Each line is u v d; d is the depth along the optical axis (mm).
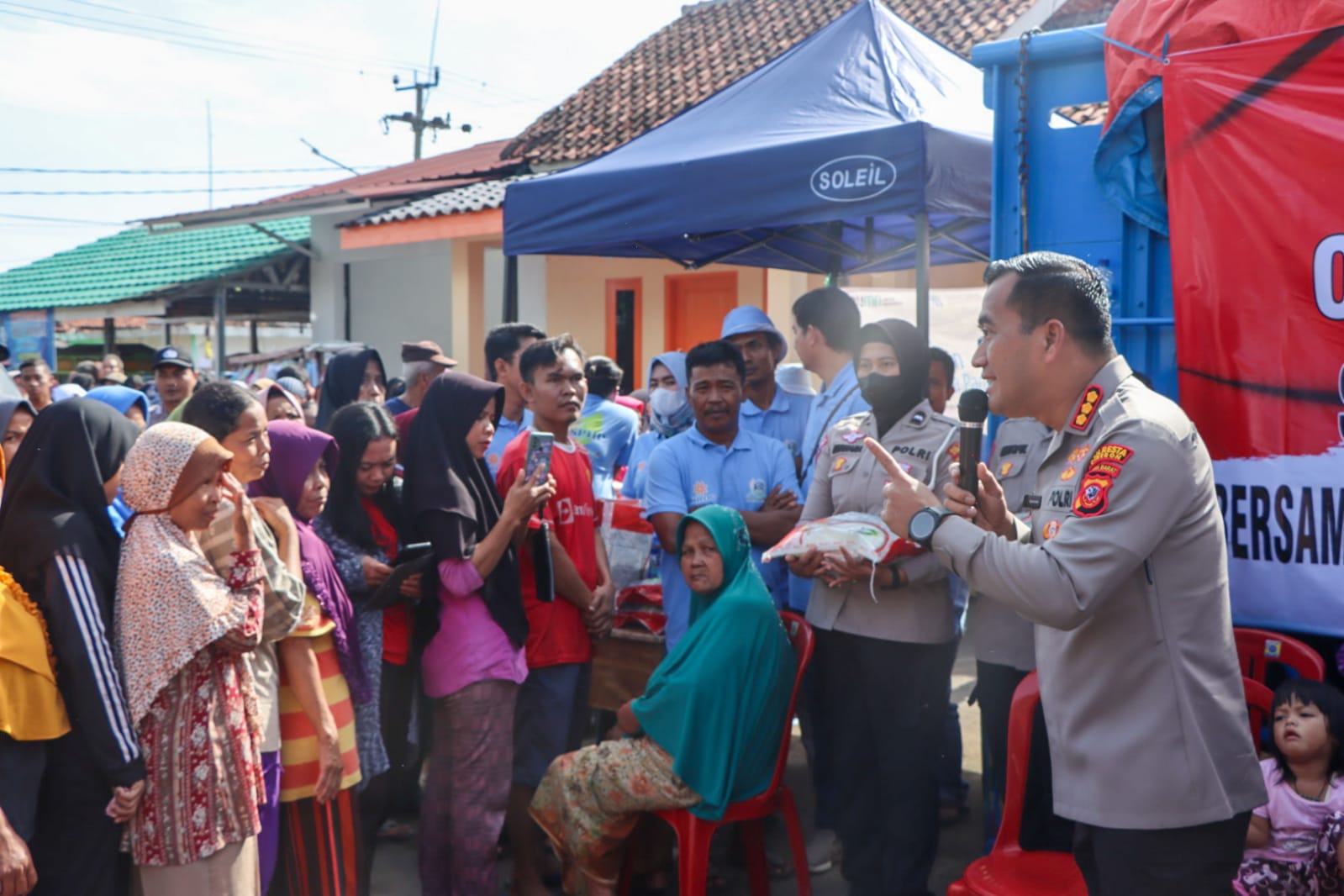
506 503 3586
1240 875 3102
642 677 4418
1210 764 2201
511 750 3674
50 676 2605
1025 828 3496
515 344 4996
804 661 3590
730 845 4227
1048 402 2367
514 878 3887
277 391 5246
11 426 4000
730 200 4648
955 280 11047
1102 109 5172
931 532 2305
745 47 13117
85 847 2666
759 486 4152
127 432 2945
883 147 4250
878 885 3627
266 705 3031
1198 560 2209
